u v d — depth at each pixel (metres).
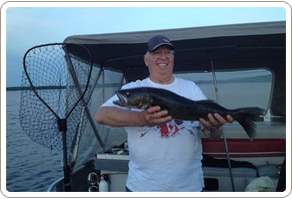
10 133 10.38
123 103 2.07
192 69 5.12
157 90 2.09
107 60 4.36
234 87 5.03
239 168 3.62
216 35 3.03
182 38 3.11
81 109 3.53
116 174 3.40
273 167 3.80
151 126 2.03
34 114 3.16
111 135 5.05
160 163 2.16
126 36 3.24
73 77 3.38
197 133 2.30
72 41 3.29
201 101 2.12
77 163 3.81
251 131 2.12
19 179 6.66
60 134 3.27
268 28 2.90
